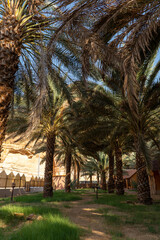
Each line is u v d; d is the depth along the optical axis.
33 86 9.12
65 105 14.10
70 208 8.18
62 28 5.60
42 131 14.86
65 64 8.64
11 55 5.30
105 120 12.13
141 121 10.98
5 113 5.10
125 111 10.67
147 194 10.55
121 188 17.14
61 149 23.23
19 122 12.97
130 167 38.66
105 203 10.18
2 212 5.98
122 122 11.44
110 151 20.53
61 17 5.71
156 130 13.28
